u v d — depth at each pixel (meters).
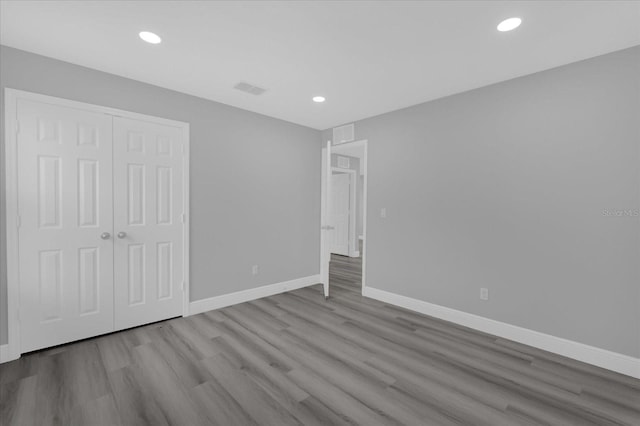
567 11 1.83
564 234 2.48
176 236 3.15
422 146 3.44
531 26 1.98
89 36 2.14
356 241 7.49
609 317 2.28
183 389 1.96
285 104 3.51
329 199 3.95
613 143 2.26
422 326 3.04
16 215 2.30
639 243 2.17
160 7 1.84
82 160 2.59
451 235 3.18
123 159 2.80
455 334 2.86
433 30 2.05
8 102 2.26
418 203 3.47
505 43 2.19
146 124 2.93
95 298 2.67
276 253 4.12
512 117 2.76
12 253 2.29
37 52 2.36
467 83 2.88
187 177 3.21
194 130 3.26
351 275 5.32
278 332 2.85
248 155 3.75
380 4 1.79
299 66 2.59
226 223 3.57
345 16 1.91
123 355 2.38
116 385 1.99
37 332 2.40
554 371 2.22
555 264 2.53
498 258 2.85
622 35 2.06
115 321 2.78
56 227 2.47
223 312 3.37
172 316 3.14
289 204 4.26
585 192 2.38
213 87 3.04
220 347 2.54
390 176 3.75
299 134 4.34
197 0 1.77
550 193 2.55
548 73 2.56
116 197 2.77
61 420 1.67
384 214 3.82
